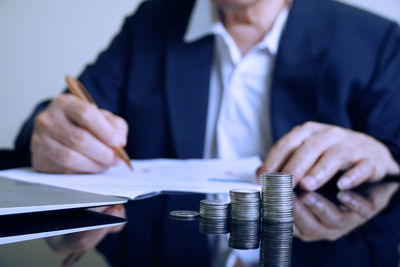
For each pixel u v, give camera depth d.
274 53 1.30
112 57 1.50
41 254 0.27
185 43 1.33
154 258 0.27
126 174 0.81
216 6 1.38
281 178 0.41
